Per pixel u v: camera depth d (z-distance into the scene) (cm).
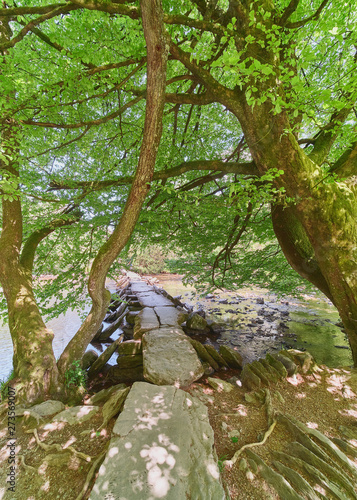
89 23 310
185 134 509
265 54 281
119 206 543
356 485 192
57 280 579
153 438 229
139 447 217
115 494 173
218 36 320
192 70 336
